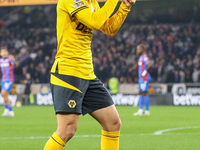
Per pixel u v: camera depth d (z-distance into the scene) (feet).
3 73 59.98
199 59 113.80
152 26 136.15
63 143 16.44
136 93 95.25
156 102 94.79
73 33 16.47
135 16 138.62
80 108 16.62
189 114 65.31
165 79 105.81
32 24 146.10
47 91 97.14
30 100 97.81
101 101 17.43
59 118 16.55
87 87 17.01
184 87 93.76
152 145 30.83
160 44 125.39
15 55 128.98
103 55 123.24
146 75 62.44
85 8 15.85
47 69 117.29
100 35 132.77
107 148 18.07
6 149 28.81
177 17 136.46
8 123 50.06
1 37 138.10
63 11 16.42
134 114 63.62
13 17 146.41
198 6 131.64
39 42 135.03
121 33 133.18
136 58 118.62
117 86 96.94
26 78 107.34
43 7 145.38
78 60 16.58
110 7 16.14
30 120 54.54
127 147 29.78
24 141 33.24
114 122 17.76
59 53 16.90
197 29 130.21
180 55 121.19
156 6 135.03
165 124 48.39
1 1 77.15
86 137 35.76
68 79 16.39
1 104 97.81
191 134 38.09
